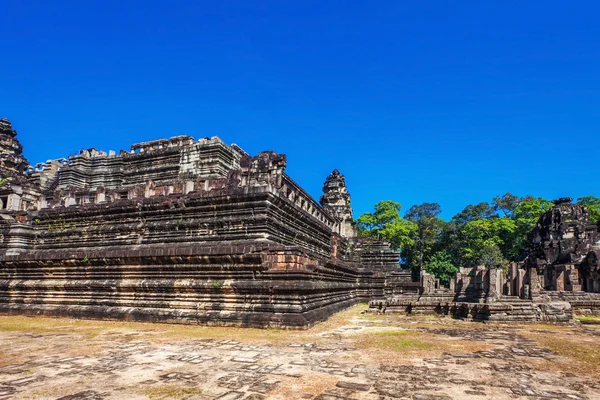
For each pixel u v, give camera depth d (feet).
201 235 84.58
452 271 222.28
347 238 167.84
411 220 320.50
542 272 148.36
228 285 68.95
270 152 102.47
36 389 31.07
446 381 34.32
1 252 107.04
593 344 52.80
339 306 94.22
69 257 82.48
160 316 72.18
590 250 134.31
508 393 31.27
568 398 30.32
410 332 62.08
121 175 145.59
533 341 54.49
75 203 103.65
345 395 30.32
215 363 40.16
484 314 76.64
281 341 52.90
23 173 180.65
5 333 59.88
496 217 297.94
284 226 88.48
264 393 30.55
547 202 256.32
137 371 36.78
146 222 91.04
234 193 83.66
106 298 79.30
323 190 193.77
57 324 70.33
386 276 146.51
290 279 66.54
